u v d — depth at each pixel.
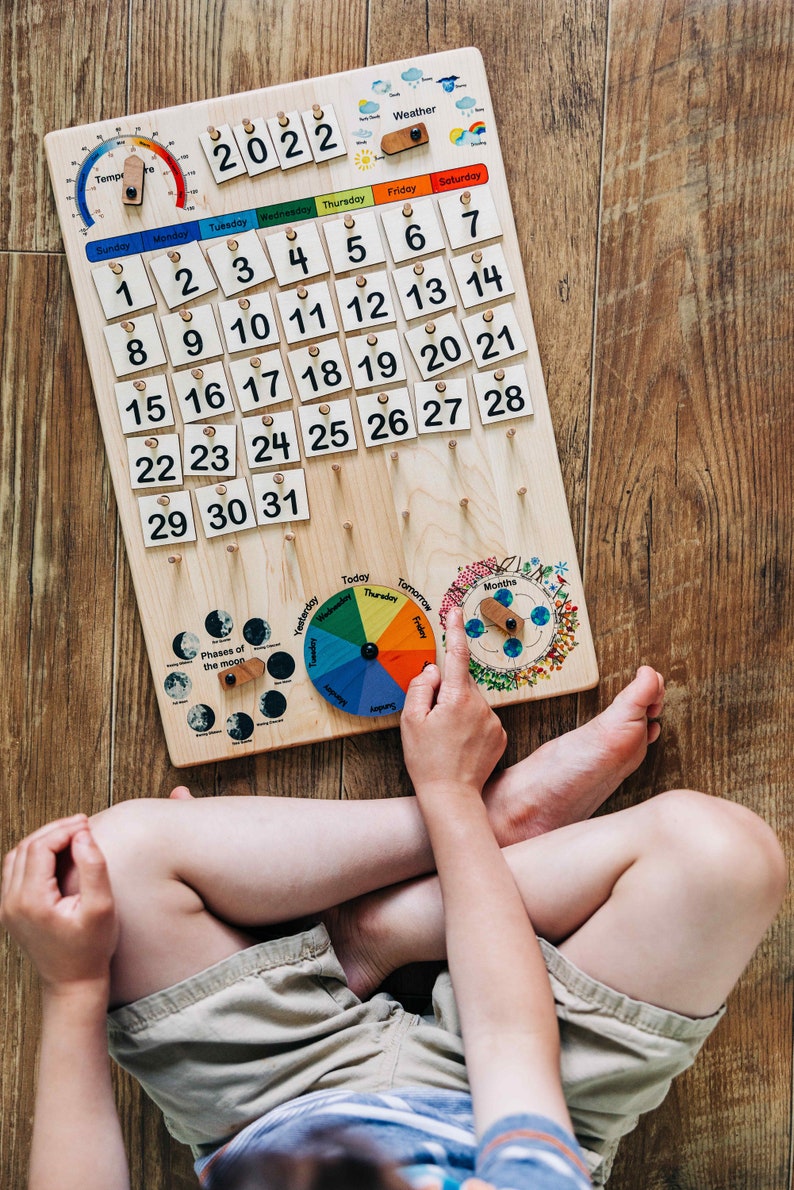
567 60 0.79
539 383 0.78
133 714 0.82
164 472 0.78
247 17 0.80
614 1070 0.59
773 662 0.81
